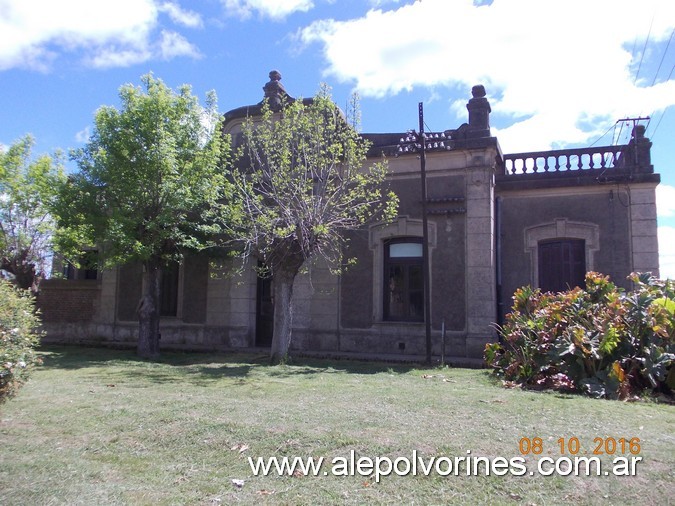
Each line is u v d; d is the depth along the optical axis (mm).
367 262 13984
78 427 5898
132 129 12625
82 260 17609
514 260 13852
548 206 13758
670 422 5898
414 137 13555
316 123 11820
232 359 12844
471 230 13039
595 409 6516
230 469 4699
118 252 12664
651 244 12891
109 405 6824
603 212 13320
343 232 14180
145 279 13734
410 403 6867
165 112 12852
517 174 14094
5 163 15539
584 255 13430
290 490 4246
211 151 13227
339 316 14070
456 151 13266
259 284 15938
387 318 13859
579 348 8273
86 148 13359
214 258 14570
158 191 12852
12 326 6234
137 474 4625
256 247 11594
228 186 12664
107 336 17281
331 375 9766
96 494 4207
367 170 13984
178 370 10500
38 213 15977
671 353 7957
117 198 13055
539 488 4137
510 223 14008
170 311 16688
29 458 5004
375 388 8109
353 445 5066
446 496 4062
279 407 6582
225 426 5707
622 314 8516
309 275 13578
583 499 3957
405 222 13648
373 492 4168
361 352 13641
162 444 5336
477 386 8578
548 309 9352
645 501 3922
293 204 11141
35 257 16250
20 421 6160
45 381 9000
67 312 17969
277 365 11312
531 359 8930
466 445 4996
